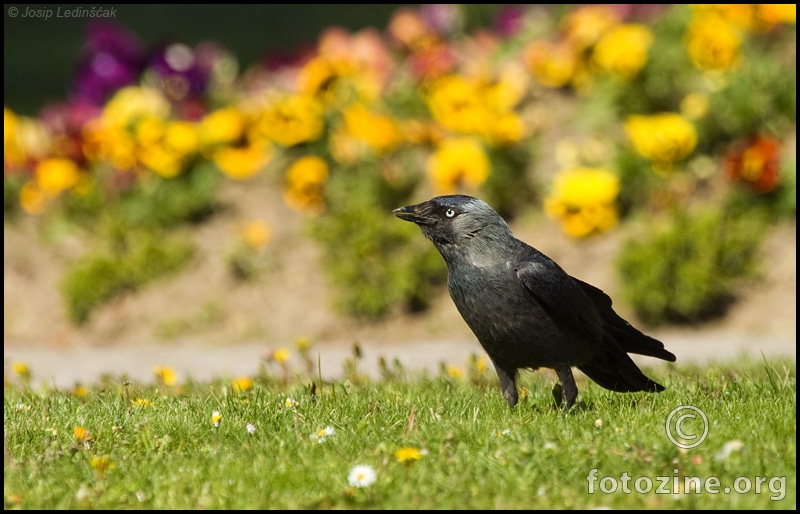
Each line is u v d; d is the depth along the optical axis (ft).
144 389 30.99
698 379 29.73
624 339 27.63
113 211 51.08
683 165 48.65
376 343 45.32
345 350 43.70
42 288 49.44
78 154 51.49
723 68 50.90
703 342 42.37
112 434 24.13
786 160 47.29
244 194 51.60
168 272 48.75
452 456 21.44
